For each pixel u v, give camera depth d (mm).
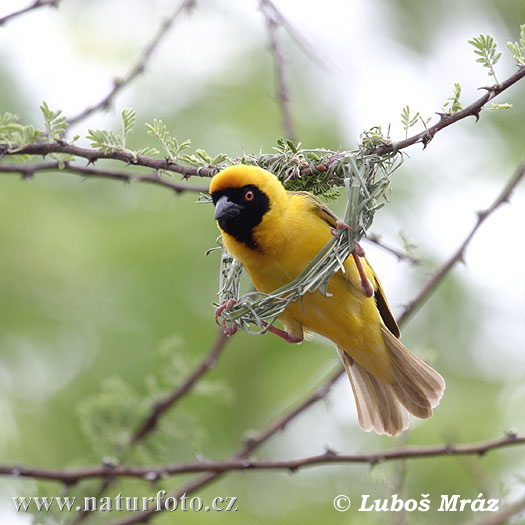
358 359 7965
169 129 12195
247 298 7035
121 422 9727
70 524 8820
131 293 11906
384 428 8180
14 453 11094
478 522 8039
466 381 12016
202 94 12609
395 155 6746
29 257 11758
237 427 12117
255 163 7488
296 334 7770
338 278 7203
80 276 11828
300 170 7293
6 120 6754
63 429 11508
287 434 12055
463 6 14070
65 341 11859
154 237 11984
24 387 11656
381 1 14016
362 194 6777
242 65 12891
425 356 8789
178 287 11938
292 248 7027
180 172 6961
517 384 11844
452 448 7953
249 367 12406
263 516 11156
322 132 12359
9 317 11750
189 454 11305
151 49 9031
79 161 11992
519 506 7926
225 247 7332
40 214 12039
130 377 11594
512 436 7891
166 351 10039
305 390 12109
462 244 8781
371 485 10648
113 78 8844
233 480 11719
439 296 12477
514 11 14016
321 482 11625
